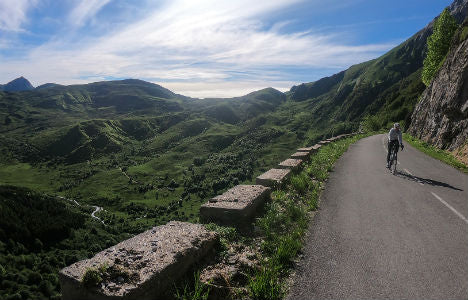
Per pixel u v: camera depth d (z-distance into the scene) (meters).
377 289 4.00
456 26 49.69
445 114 24.31
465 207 7.88
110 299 3.08
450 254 5.04
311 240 5.77
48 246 83.19
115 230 110.88
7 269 66.19
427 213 7.39
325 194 9.56
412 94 113.56
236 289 3.97
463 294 3.85
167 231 4.80
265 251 5.22
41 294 58.94
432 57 52.56
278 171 10.27
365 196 9.20
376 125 115.81
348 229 6.33
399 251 5.18
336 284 4.15
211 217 6.32
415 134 35.41
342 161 17.55
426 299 3.76
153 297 3.40
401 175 12.89
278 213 6.78
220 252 4.76
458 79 23.25
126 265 3.59
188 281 3.89
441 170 14.20
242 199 6.77
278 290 3.96
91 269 3.27
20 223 87.38
